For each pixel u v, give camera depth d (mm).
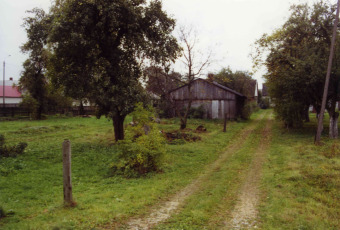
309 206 6980
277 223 6074
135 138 11641
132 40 17141
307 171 10070
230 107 35094
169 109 35875
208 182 9844
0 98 51375
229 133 22938
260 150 15789
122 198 7809
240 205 7422
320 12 20375
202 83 36062
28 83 36375
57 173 10711
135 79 17641
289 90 21609
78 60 16359
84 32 15398
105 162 12750
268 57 22766
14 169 10836
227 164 12648
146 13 16969
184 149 15812
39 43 31609
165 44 17891
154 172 11078
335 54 18172
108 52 17219
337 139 17500
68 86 16047
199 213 6730
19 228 5523
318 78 18438
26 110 39094
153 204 7469
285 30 22406
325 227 5793
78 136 21109
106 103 15914
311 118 35906
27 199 7793
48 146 16141
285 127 26156
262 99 70250
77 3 14758
